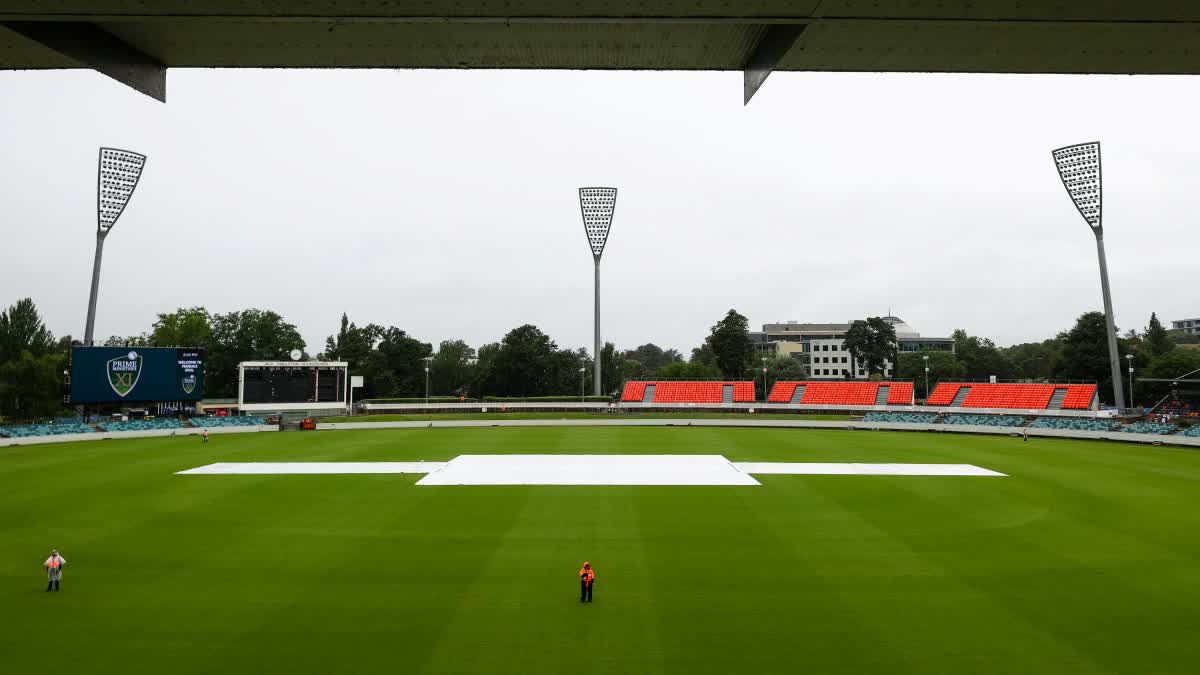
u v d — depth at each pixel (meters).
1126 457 44.75
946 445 52.38
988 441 55.75
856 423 69.19
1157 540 22.94
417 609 16.48
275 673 13.08
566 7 8.72
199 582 18.52
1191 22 9.05
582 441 54.66
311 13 8.66
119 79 10.25
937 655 13.88
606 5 8.70
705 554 21.19
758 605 16.75
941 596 17.38
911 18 8.84
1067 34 9.43
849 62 10.39
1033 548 21.95
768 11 8.73
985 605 16.73
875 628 15.29
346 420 74.25
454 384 132.25
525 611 16.34
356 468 39.22
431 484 33.53
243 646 14.31
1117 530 24.33
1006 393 72.00
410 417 77.12
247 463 41.78
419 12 8.83
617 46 10.51
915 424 66.50
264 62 10.99
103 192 68.88
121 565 20.11
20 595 17.48
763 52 10.26
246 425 67.00
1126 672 13.12
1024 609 16.45
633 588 18.00
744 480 34.66
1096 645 14.36
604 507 28.02
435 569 19.66
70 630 15.17
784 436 59.53
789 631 15.12
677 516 26.39
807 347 179.12
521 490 31.86
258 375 76.94
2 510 27.83
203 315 109.19
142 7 8.48
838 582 18.52
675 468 38.75
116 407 71.56
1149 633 14.98
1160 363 82.50
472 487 32.66
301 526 24.89
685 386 88.31
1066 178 65.12
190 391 66.56
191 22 9.24
